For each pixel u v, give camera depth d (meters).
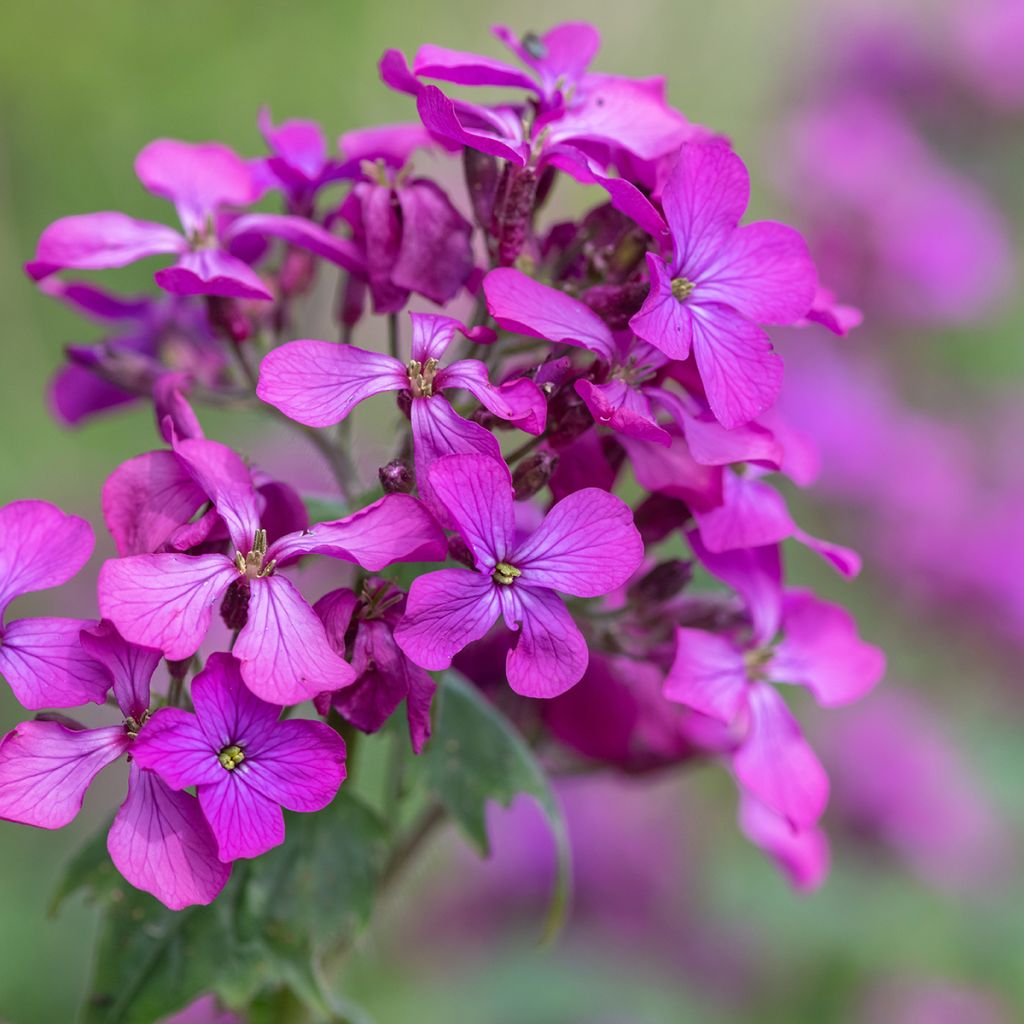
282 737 0.29
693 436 0.31
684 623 0.34
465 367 0.30
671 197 0.31
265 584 0.29
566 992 0.58
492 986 0.58
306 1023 0.34
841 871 0.60
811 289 0.31
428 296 0.32
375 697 0.30
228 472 0.30
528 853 0.60
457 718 0.33
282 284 0.34
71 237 0.33
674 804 0.63
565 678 0.30
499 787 0.33
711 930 0.60
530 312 0.30
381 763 0.52
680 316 0.30
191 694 0.29
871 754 0.61
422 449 0.30
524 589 0.30
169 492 0.30
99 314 0.36
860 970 0.59
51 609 0.65
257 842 0.29
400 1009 0.57
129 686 0.29
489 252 0.33
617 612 0.34
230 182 0.34
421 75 0.32
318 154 0.34
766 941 0.60
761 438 0.31
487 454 0.30
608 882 0.60
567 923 0.60
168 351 0.35
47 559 0.30
